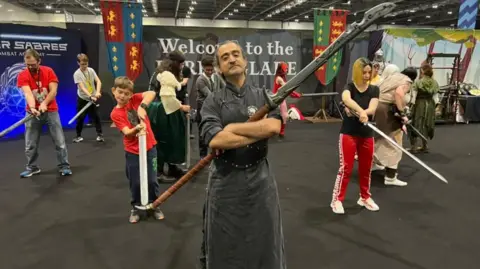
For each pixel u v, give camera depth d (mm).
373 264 2592
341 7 17375
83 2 16391
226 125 1695
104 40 8562
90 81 6711
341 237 3012
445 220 3357
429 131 5977
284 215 3465
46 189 4188
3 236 3025
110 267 2559
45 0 15938
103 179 4559
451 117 9062
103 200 3852
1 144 6562
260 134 1565
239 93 1730
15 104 7312
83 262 2625
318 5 17125
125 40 8000
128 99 3084
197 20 23062
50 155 5754
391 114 4230
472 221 3334
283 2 16422
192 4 17312
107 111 8875
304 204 3748
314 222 3307
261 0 15883
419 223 3287
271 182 1780
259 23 23828
